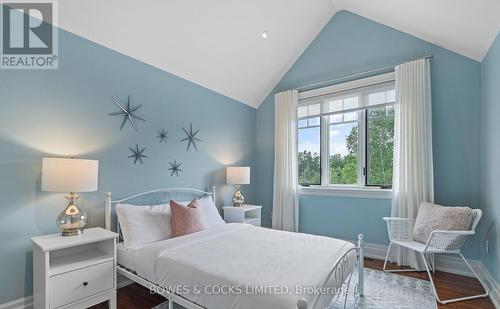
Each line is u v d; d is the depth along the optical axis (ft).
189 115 11.37
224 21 9.81
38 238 6.65
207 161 12.16
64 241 6.41
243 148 14.20
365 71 11.41
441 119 9.70
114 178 8.73
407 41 10.46
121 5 7.78
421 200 9.55
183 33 9.43
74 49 7.86
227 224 9.43
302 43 12.84
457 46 9.12
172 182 10.57
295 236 8.02
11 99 6.75
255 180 14.90
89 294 6.51
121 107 8.96
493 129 7.72
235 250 6.70
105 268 6.82
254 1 9.71
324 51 12.69
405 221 9.68
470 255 9.05
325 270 5.50
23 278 6.84
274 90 14.47
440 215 8.54
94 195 8.21
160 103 10.21
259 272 5.29
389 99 11.00
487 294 7.63
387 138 11.12
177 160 10.82
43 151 7.23
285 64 13.46
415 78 9.83
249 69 12.55
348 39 11.98
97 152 8.34
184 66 10.68
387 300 7.43
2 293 6.56
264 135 14.85
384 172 11.18
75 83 7.88
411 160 9.77
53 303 5.93
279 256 6.25
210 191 12.24
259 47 11.68
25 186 6.93
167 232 8.35
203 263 5.80
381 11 10.27
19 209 6.82
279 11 10.61
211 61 11.08
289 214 13.07
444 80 9.68
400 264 9.96
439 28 8.82
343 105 12.26
